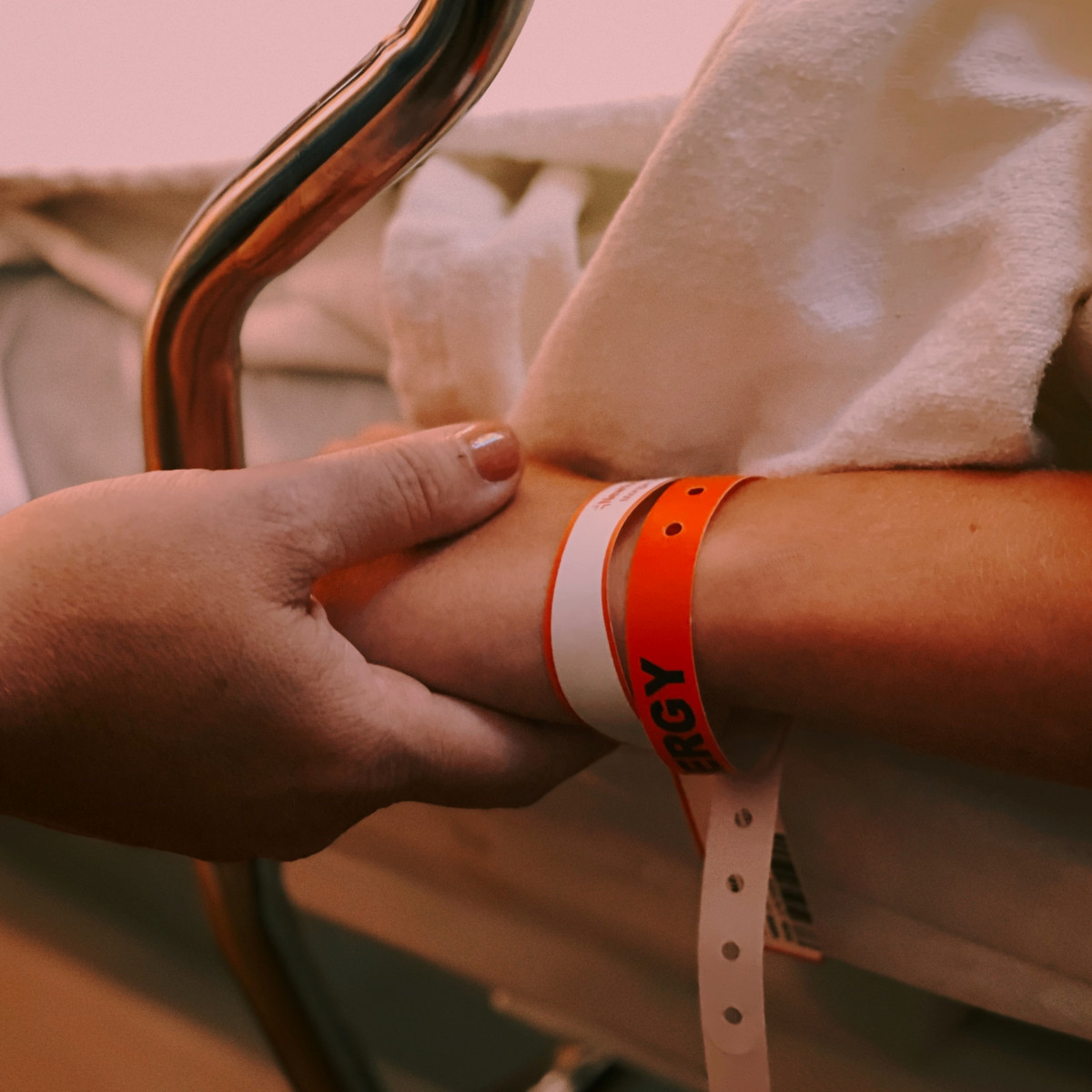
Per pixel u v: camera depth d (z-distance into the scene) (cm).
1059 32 31
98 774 31
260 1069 80
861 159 32
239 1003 87
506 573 33
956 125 31
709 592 29
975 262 31
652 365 35
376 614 35
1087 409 33
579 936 52
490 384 46
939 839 35
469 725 34
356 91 28
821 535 29
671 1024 51
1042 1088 43
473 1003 87
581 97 57
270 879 47
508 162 53
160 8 90
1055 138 29
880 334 33
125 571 29
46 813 32
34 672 29
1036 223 29
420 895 59
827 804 37
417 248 46
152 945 95
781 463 35
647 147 47
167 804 32
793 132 31
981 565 27
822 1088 47
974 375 29
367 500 32
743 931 32
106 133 84
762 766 33
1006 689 26
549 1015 57
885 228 32
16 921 98
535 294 47
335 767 32
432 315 46
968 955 35
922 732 28
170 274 33
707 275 33
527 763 35
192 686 30
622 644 31
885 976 41
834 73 30
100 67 92
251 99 86
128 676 30
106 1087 81
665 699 30
